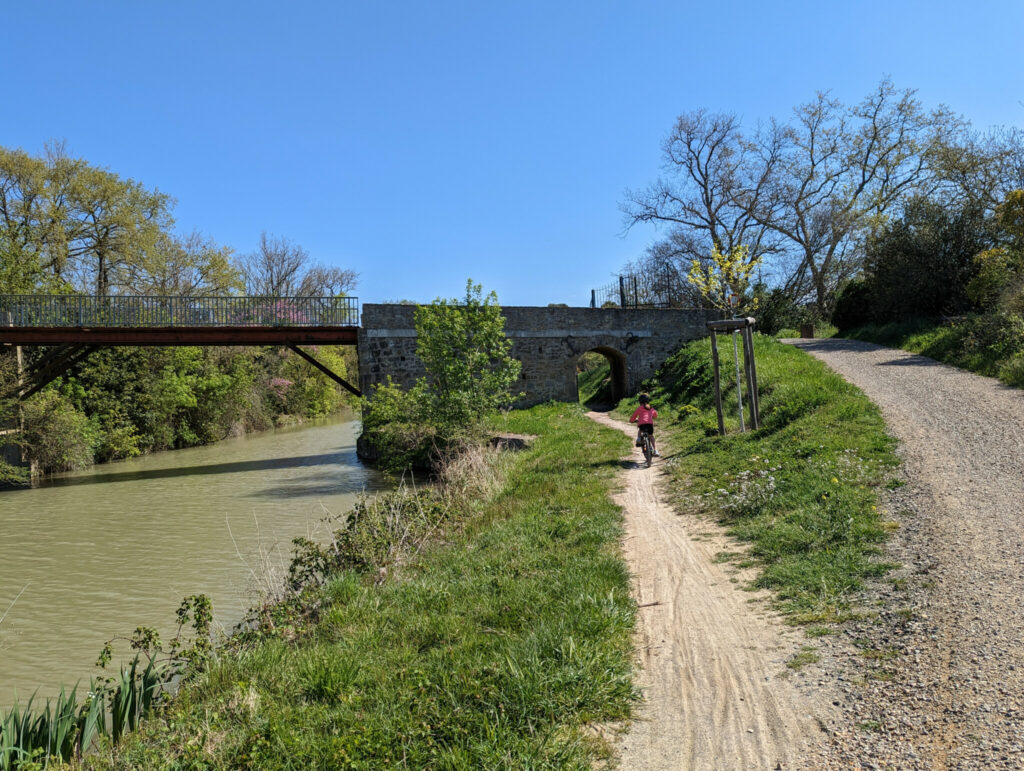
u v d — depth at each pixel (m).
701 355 25.42
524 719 4.15
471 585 6.95
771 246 40.84
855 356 21.50
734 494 9.55
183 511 16.06
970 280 22.41
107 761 4.32
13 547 13.04
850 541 6.96
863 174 40.56
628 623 5.69
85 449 26.66
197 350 34.47
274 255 52.72
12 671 7.33
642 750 3.85
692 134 40.44
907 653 4.61
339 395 59.00
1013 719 3.66
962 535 6.66
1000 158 26.42
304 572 8.39
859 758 3.55
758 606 5.90
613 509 10.17
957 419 11.55
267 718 4.47
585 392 37.78
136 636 8.19
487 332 20.77
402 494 11.54
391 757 3.84
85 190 33.16
